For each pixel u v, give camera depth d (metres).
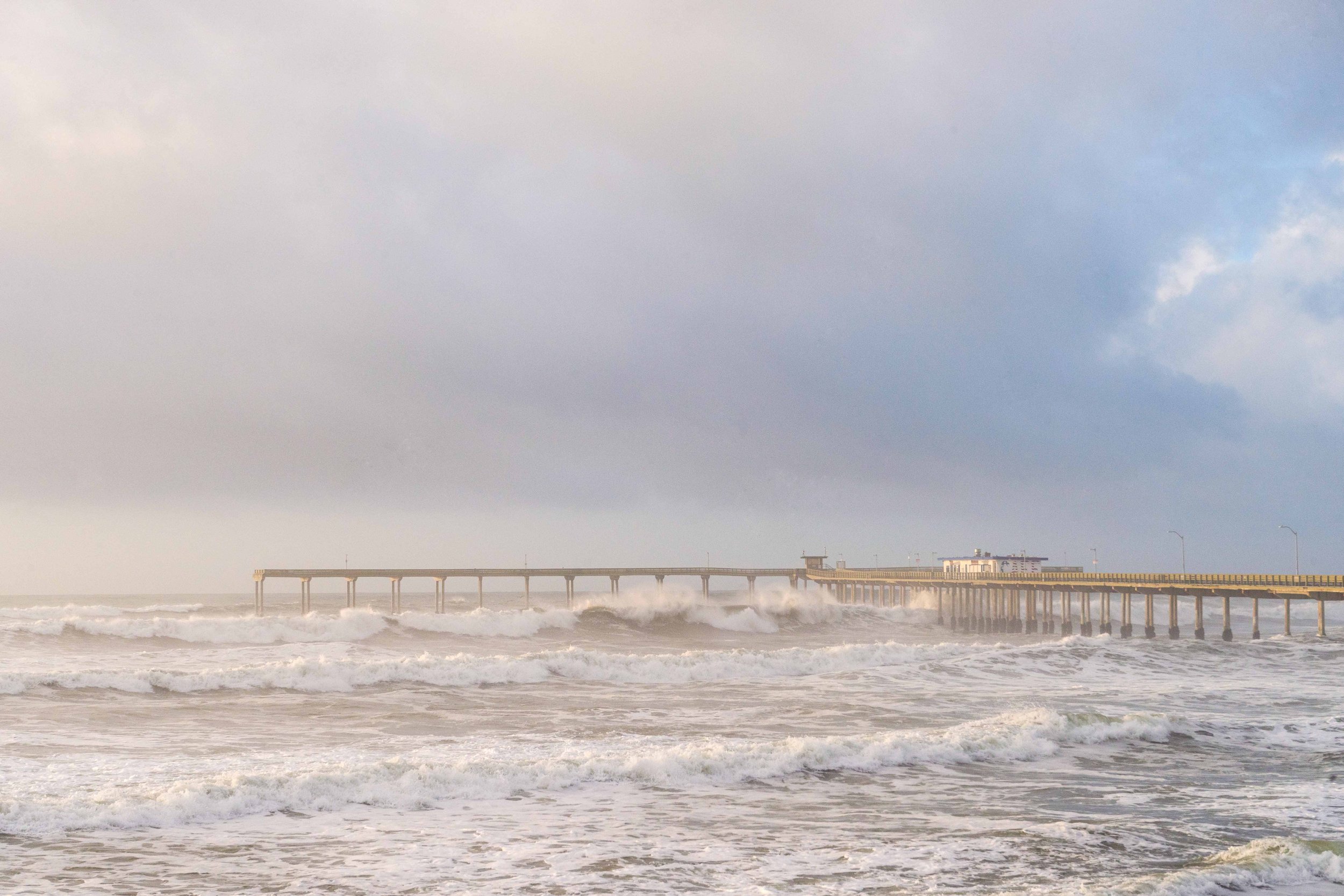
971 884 16.31
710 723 33.75
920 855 18.03
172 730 31.36
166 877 16.19
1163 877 16.14
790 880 16.42
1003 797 23.16
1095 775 25.70
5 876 16.08
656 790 23.08
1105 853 18.30
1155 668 53.19
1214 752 28.98
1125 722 31.17
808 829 19.88
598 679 45.97
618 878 16.41
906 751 27.05
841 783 24.30
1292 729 32.34
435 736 30.83
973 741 28.23
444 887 15.87
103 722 32.69
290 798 20.98
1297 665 55.12
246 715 34.53
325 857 17.38
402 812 20.59
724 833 19.48
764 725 33.66
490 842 18.47
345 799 21.23
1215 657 57.22
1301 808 22.17
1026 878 16.69
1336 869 16.88
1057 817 21.17
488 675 44.69
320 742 29.36
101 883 15.81
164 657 59.03
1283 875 16.56
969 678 47.84
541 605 134.25
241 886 15.77
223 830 19.03
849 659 54.06
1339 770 26.66
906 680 46.91
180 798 20.11
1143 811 21.83
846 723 34.00
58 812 19.31
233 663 55.59
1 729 31.14
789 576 148.38
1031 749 28.39
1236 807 22.25
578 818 20.47
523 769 23.59
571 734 31.30
